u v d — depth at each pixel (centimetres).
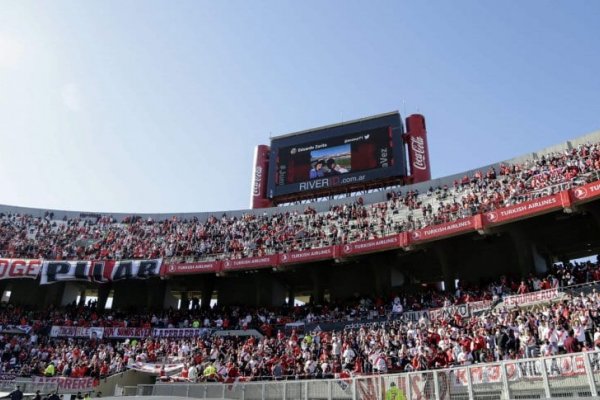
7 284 4672
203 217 5344
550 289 2627
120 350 3450
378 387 1686
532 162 3925
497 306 2817
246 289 4566
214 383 2250
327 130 4900
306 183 4791
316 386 1888
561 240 3412
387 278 3819
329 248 3750
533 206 2920
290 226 4616
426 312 3130
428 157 4678
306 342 2886
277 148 5059
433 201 4206
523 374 1332
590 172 2964
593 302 2262
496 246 3588
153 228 5181
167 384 2444
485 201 3450
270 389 2038
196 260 4309
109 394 2883
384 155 4541
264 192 5278
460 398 1452
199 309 4300
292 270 4206
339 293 4203
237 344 3275
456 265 3753
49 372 3059
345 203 4766
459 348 2117
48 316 4178
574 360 1234
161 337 3819
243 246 4394
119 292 4700
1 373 3139
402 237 3466
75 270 4156
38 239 4919
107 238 4922
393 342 2525
